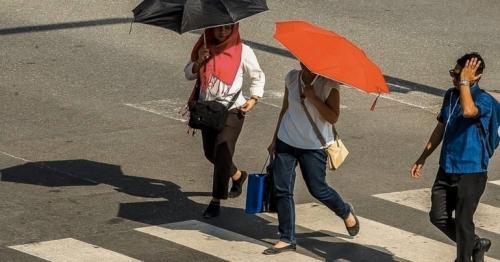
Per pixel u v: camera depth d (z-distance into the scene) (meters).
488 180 30.25
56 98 35.66
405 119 36.03
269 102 36.84
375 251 24.19
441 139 22.38
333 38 22.39
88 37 43.41
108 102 35.66
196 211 26.34
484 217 26.98
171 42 43.66
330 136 23.11
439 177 22.12
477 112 21.25
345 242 24.66
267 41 44.78
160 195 27.38
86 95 36.25
